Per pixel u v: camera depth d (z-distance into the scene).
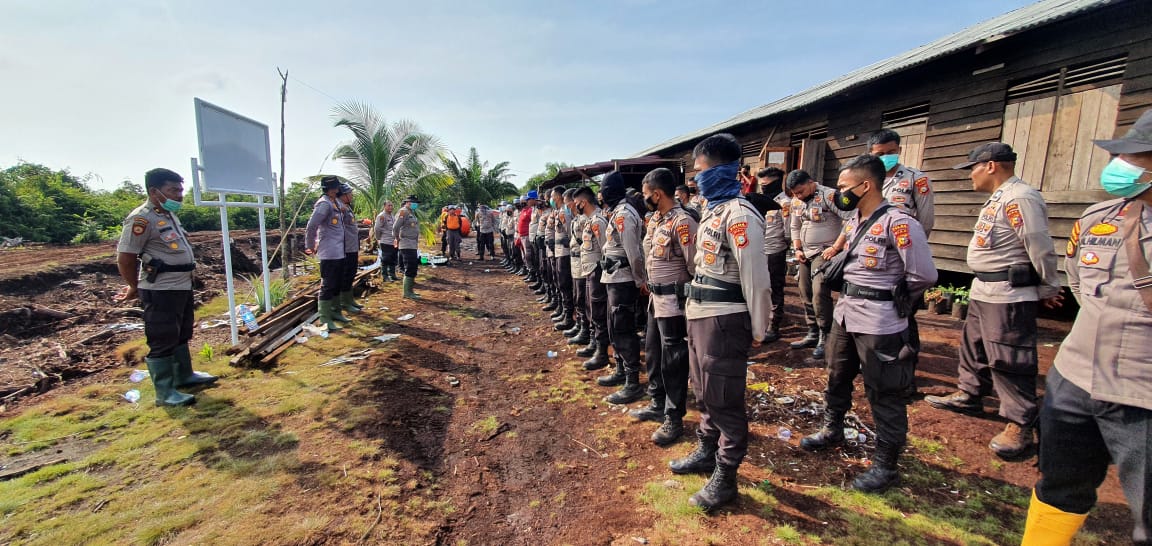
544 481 2.84
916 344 2.76
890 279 2.52
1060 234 5.26
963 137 6.23
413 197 8.30
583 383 4.39
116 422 3.37
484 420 3.62
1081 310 1.75
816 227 4.33
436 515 2.46
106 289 7.32
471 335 6.12
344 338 5.53
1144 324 1.54
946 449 2.95
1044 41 5.29
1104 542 2.12
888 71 5.89
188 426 3.30
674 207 3.03
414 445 3.17
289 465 2.82
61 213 13.29
